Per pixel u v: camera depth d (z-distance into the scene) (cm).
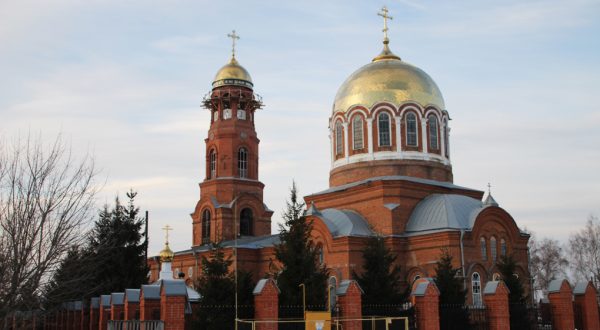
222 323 3638
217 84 7825
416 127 6006
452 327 3922
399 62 6356
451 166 6275
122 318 4484
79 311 5441
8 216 3266
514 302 4344
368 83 6134
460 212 5338
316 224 5488
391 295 4306
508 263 4631
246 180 7631
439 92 6306
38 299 3603
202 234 7562
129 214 6131
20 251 3161
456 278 4294
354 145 6109
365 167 5978
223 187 7531
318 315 3209
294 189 4459
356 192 5850
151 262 7875
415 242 5266
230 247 6278
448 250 4875
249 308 3731
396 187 5588
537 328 4288
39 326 5847
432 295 3541
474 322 3975
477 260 5056
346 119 6162
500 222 5312
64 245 3366
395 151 5922
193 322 3750
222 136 7681
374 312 3997
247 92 7838
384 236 5309
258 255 6400
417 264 5228
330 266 5312
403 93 6019
